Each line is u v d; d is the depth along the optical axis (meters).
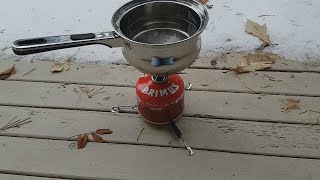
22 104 1.44
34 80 1.53
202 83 1.48
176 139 1.30
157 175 1.21
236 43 1.64
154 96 1.26
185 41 1.06
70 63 1.59
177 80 1.30
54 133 1.34
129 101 1.44
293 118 1.34
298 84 1.45
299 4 1.82
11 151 1.29
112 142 1.30
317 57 1.54
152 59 1.09
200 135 1.31
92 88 1.49
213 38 1.67
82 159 1.26
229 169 1.21
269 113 1.36
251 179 1.18
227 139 1.29
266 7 1.82
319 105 1.37
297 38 1.63
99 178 1.21
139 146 1.29
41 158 1.27
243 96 1.42
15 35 1.75
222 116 1.36
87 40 1.12
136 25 1.26
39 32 1.77
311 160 1.22
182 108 1.34
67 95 1.47
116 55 1.62
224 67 1.54
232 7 1.84
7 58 1.63
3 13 1.88
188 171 1.21
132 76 1.53
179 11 1.23
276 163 1.22
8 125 1.37
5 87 1.50
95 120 1.38
